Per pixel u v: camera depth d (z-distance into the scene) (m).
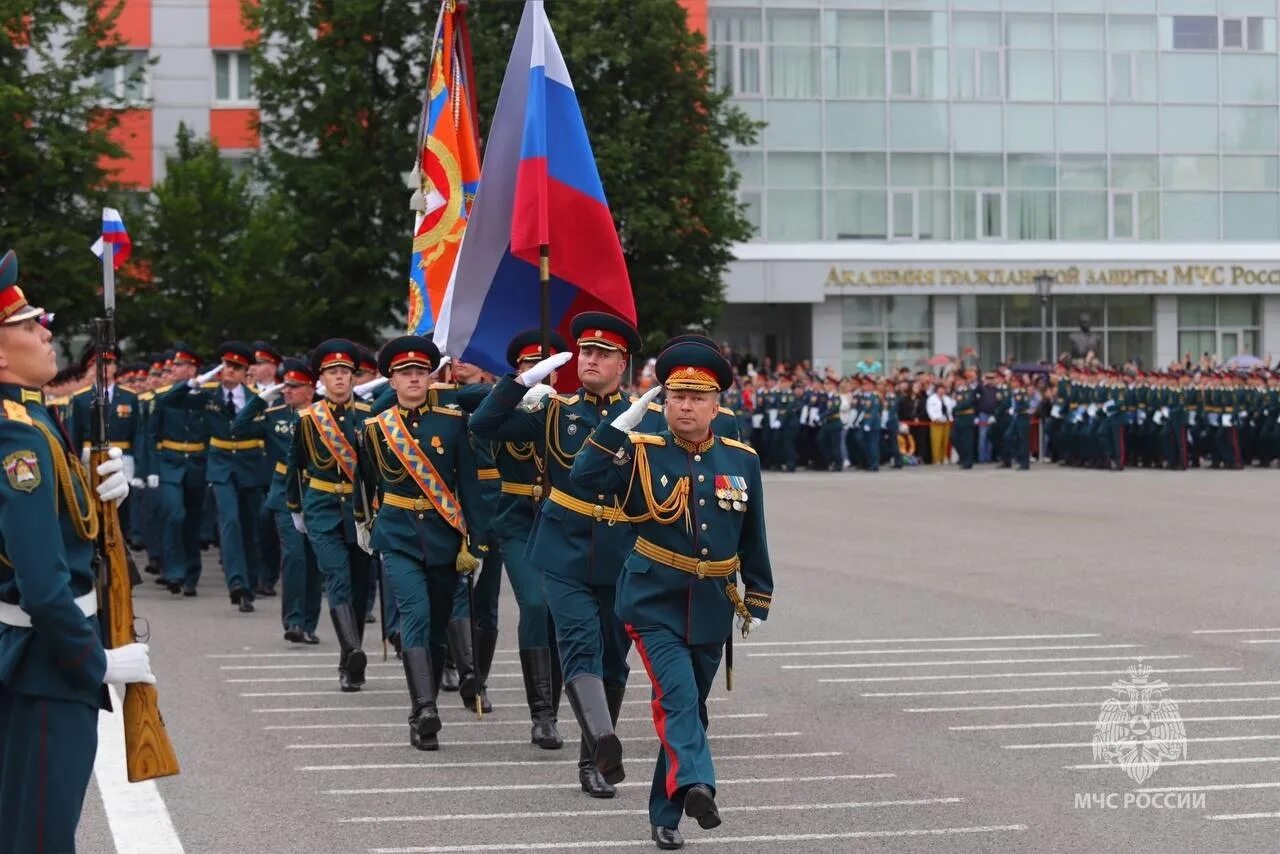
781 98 48.69
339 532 11.72
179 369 16.95
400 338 9.89
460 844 7.34
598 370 8.61
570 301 10.44
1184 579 16.42
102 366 5.79
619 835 7.50
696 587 7.23
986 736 9.44
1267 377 36.31
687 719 6.99
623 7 36.59
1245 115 50.53
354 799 8.20
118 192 34.38
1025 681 11.09
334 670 12.16
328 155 36.12
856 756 9.00
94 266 32.28
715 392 7.27
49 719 5.34
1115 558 18.36
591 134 36.31
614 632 8.57
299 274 35.88
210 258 32.44
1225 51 50.34
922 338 49.09
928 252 48.50
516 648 13.29
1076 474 34.75
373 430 9.86
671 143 37.06
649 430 7.86
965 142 49.47
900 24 49.12
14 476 5.20
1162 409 36.12
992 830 7.45
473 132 13.74
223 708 10.63
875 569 17.61
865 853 7.11
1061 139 49.75
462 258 10.61
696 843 7.31
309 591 13.51
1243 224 50.59
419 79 36.66
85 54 33.94
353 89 35.81
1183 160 50.28
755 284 47.56
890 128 49.12
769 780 8.48
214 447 15.86
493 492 10.34
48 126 33.00
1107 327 50.09
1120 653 12.14
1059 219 49.81
